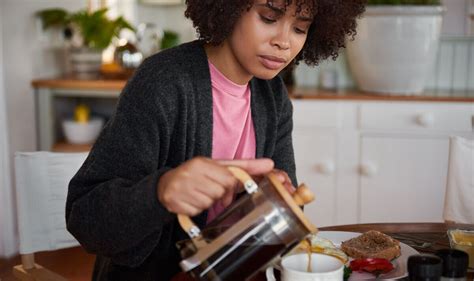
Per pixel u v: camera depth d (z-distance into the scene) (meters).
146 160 1.05
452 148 1.64
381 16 2.59
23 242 1.39
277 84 1.31
